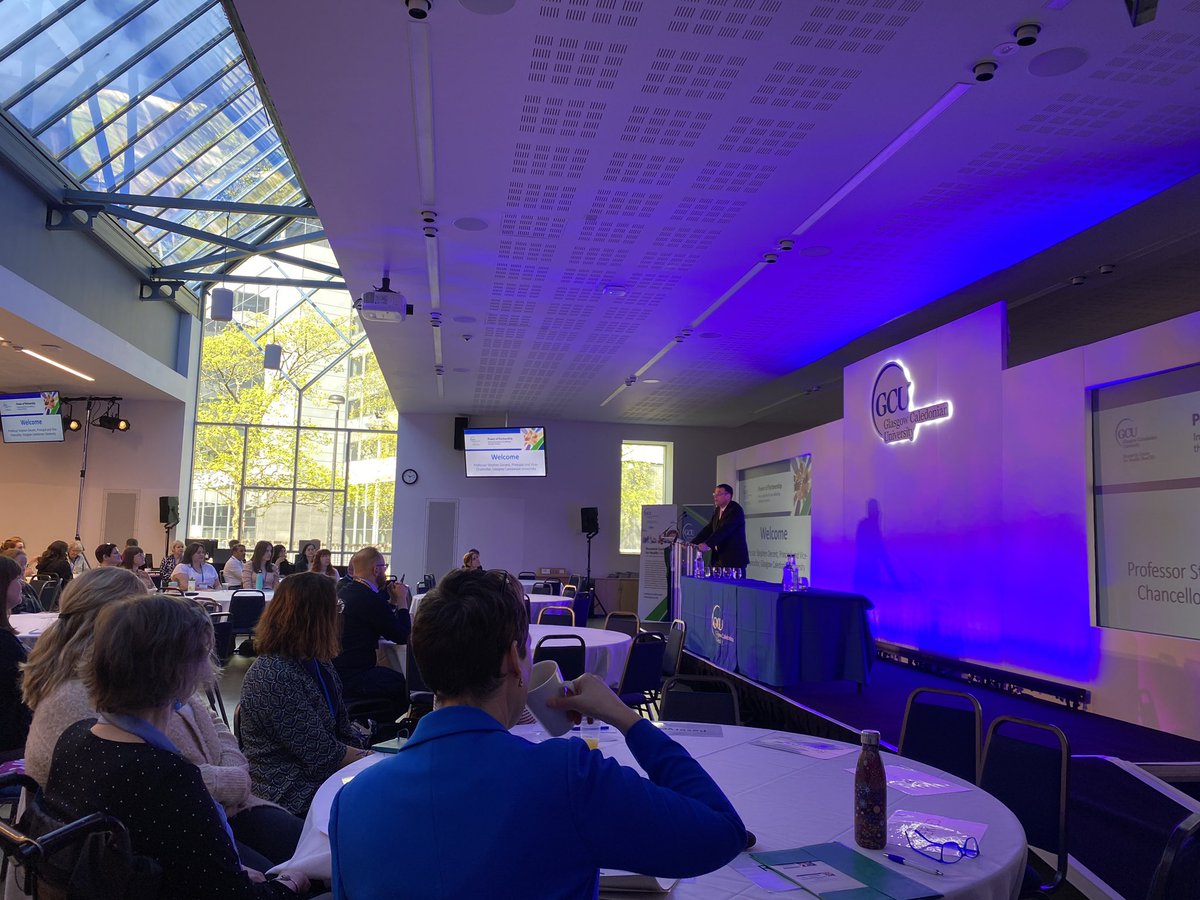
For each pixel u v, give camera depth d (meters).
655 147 5.13
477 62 4.26
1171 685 5.13
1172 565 5.28
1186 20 3.88
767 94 4.53
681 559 9.15
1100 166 5.41
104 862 1.50
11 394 12.97
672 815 1.11
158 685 1.73
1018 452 6.60
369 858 1.12
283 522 15.80
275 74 4.41
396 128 4.95
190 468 15.29
